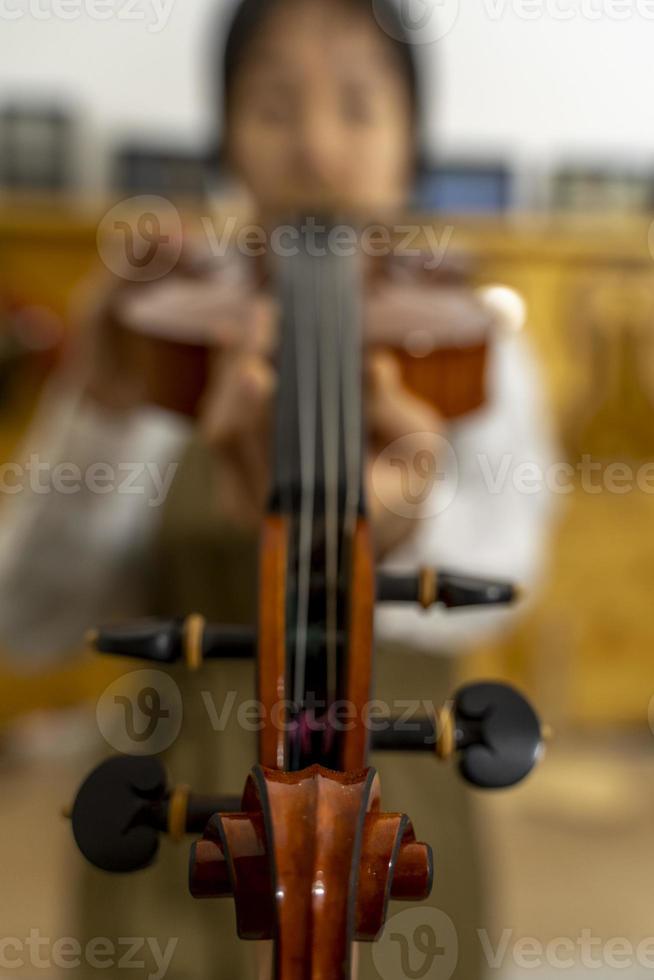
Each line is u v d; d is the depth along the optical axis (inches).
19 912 46.4
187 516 32.6
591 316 64.3
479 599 14.1
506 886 50.7
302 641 14.0
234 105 36.2
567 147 71.2
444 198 64.7
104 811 11.9
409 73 36.4
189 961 26.2
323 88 34.9
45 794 60.1
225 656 13.6
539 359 64.7
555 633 67.7
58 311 62.2
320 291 28.9
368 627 13.8
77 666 65.3
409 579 14.5
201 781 27.7
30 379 62.1
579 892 50.8
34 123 64.0
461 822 29.6
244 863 10.0
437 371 29.0
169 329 29.0
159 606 33.8
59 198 65.1
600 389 65.2
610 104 70.8
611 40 69.6
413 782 29.2
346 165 35.9
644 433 65.9
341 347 25.3
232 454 24.3
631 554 67.6
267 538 14.9
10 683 64.7
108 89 68.0
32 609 34.2
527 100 70.2
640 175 67.7
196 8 67.2
